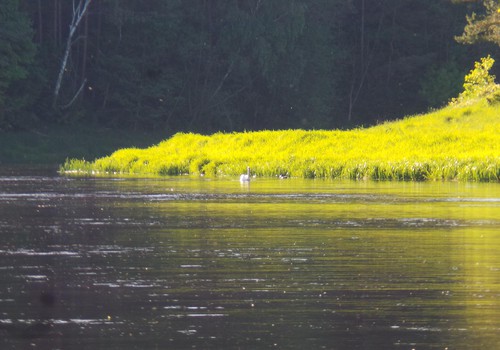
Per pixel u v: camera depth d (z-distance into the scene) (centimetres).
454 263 3209
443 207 5344
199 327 2316
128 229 4244
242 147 11156
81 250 3547
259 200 5912
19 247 3634
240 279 2925
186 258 3344
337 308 2514
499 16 15238
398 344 2156
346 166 8938
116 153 11700
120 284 2844
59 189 7119
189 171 10012
